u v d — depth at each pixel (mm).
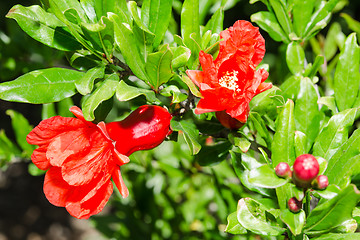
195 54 495
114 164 465
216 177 629
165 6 486
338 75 517
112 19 463
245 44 463
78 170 461
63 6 487
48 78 478
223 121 493
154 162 695
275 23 560
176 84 501
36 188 1513
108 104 494
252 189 495
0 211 1451
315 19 556
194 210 758
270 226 471
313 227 471
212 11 612
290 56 552
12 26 634
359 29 630
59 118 456
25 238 1417
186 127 483
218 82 463
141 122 478
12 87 468
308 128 517
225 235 662
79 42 493
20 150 658
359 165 469
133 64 475
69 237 1442
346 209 454
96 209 464
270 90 509
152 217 724
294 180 458
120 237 729
